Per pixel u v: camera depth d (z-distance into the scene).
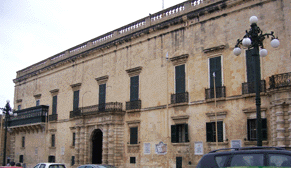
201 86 25.44
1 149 52.66
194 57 26.28
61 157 38.44
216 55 24.83
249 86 22.47
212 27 25.45
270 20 22.19
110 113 30.81
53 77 43.03
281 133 19.25
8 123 49.25
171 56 27.98
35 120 42.84
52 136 41.22
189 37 26.92
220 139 23.56
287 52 21.03
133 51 31.64
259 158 8.39
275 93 19.83
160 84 28.52
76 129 35.12
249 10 23.41
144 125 29.27
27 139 46.16
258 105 14.03
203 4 26.33
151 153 28.14
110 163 30.34
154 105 28.66
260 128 13.85
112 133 30.81
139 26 31.56
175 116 26.66
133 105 30.31
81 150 33.84
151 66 29.61
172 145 26.56
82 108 35.06
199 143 24.81
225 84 23.97
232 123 23.16
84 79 37.25
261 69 22.12
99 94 34.53
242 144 22.31
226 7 24.72
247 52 23.05
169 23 28.34
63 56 41.50
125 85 31.78
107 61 34.44
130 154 29.91
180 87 26.88
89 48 37.09
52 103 42.12
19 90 51.28
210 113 24.44
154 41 29.73
